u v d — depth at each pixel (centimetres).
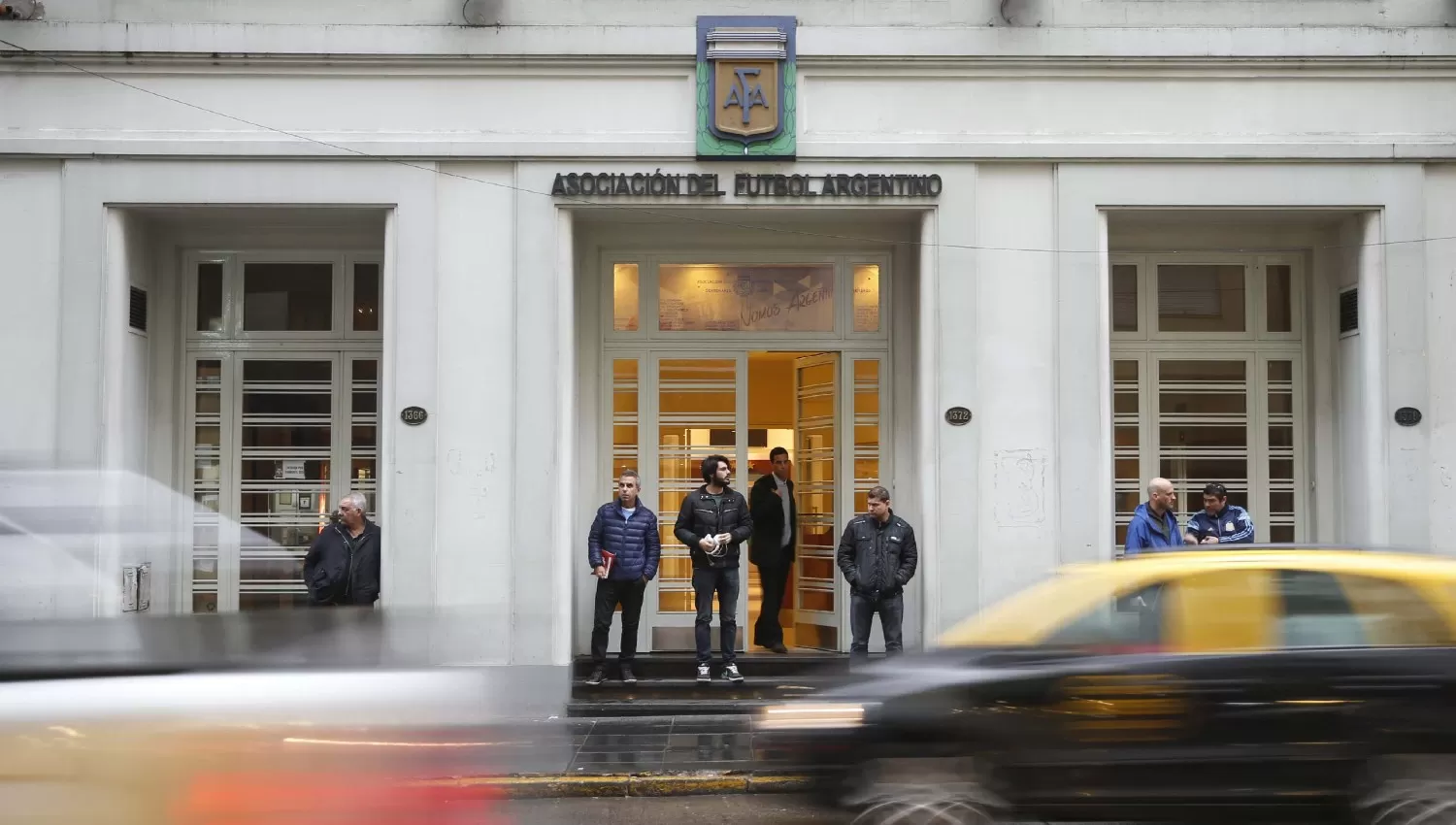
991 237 1080
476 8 1063
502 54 1063
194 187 1060
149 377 1138
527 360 1062
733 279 1188
